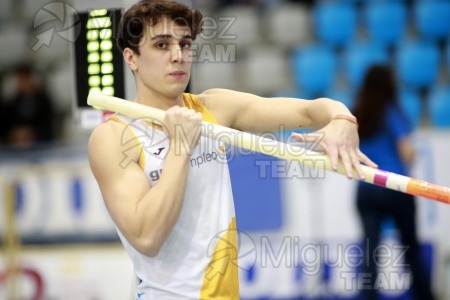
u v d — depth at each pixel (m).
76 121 8.77
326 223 13.68
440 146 14.59
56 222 13.73
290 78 20.19
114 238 13.66
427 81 20.14
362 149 13.35
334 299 13.19
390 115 13.24
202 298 6.75
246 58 20.28
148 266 6.84
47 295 13.64
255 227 13.20
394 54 20.55
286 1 21.25
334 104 6.96
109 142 6.60
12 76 19.98
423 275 13.36
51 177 13.78
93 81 8.62
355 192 13.70
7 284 13.55
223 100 7.35
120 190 6.43
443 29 20.78
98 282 13.59
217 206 6.81
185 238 6.74
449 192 6.69
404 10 20.98
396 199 13.16
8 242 13.56
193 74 9.84
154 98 6.90
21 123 18.12
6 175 13.73
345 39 20.84
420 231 14.27
